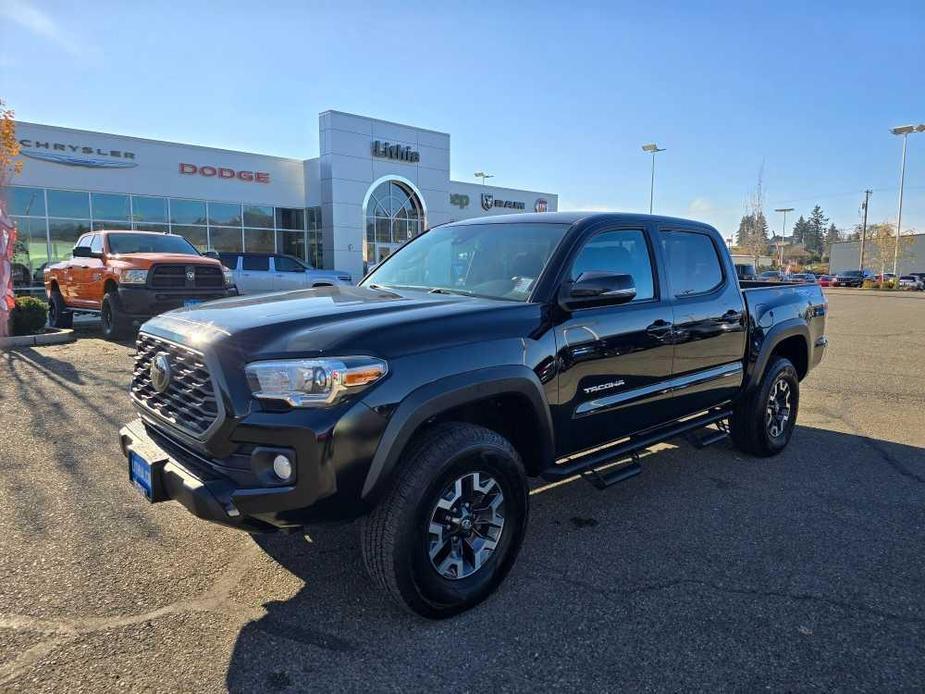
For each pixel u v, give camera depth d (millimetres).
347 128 27719
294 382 2631
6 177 13500
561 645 2822
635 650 2791
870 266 78875
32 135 20609
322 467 2617
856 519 4234
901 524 4160
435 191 31516
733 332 4879
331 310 3129
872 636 2918
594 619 3029
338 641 2826
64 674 2562
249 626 2926
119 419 6078
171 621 2949
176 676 2570
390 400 2748
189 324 3094
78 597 3123
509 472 3168
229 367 2736
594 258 3875
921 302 30688
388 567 2820
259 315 3057
